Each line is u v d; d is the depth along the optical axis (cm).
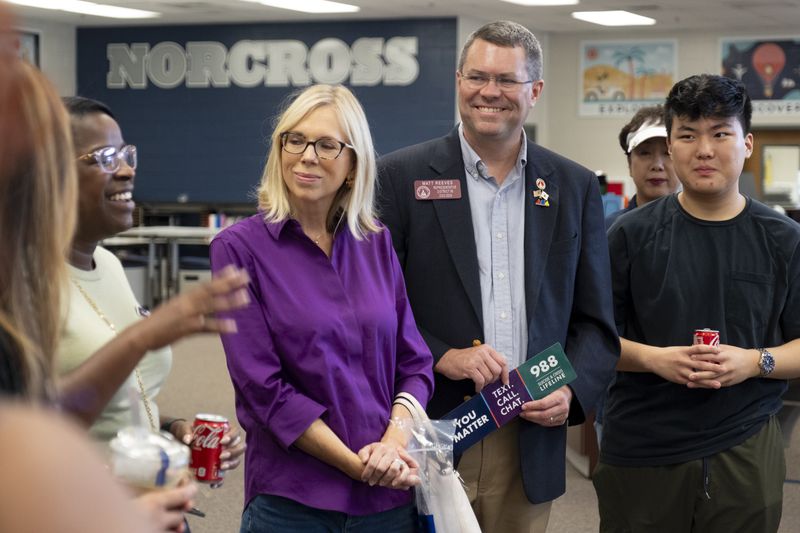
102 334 189
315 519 214
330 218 226
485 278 263
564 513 474
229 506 476
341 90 224
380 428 219
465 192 265
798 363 264
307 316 212
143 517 56
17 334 101
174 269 1150
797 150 1351
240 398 218
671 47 1372
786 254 269
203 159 1368
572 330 271
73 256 196
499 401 250
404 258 266
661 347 275
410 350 234
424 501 222
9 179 96
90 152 195
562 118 1420
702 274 271
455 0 1152
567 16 1259
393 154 271
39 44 1345
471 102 257
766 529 269
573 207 267
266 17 1298
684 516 274
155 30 1373
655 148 379
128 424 192
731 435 268
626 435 280
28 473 53
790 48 1328
